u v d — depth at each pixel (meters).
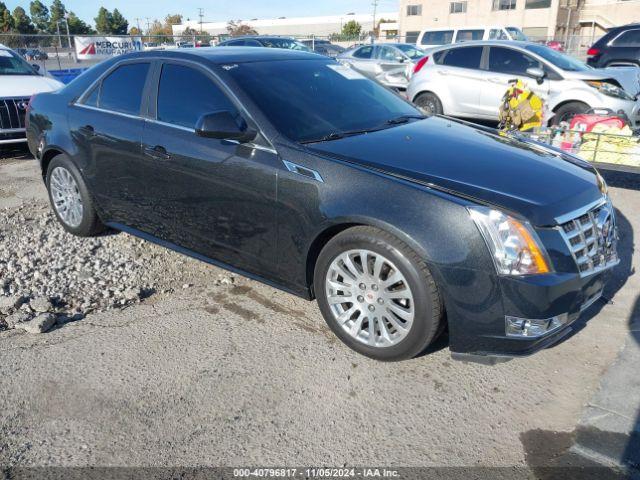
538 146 3.71
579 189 3.00
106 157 4.25
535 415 2.70
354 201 2.92
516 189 2.85
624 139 5.14
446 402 2.80
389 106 4.14
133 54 4.29
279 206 3.23
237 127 3.29
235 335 3.40
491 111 9.57
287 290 3.45
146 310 3.72
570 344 3.28
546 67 8.89
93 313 3.70
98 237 4.95
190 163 3.63
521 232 2.64
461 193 2.79
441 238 2.68
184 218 3.85
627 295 3.82
